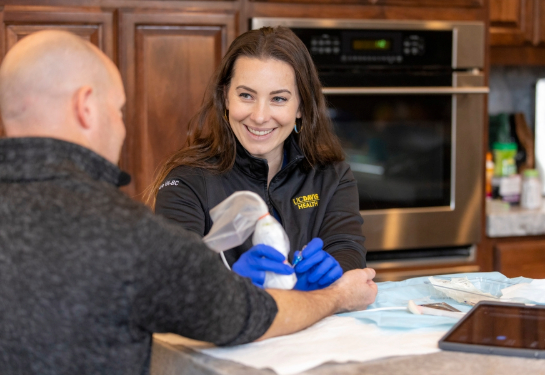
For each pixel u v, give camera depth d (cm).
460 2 243
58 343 72
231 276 83
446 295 118
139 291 71
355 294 112
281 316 92
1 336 74
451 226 247
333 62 231
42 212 72
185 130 226
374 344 91
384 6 237
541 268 260
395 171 240
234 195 104
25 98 78
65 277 70
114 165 80
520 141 299
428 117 241
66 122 78
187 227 135
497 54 271
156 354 96
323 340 93
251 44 138
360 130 234
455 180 246
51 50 78
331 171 155
